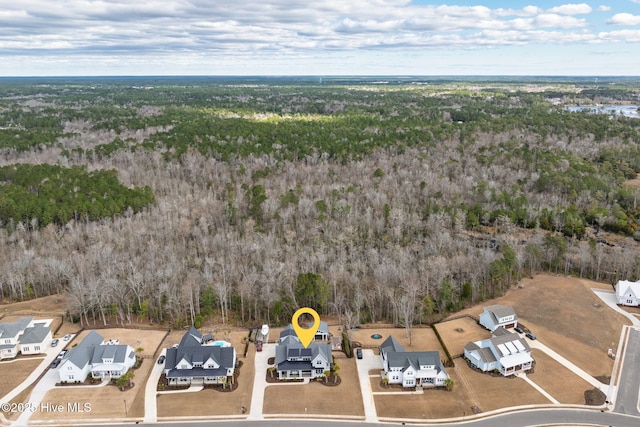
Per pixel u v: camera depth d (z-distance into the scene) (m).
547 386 75.81
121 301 98.94
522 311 98.62
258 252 115.62
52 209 134.00
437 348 86.69
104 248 115.12
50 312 100.12
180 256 118.25
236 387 75.94
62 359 81.81
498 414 69.94
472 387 75.75
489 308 92.81
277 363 78.75
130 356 80.62
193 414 69.81
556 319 95.56
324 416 69.69
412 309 92.69
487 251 114.38
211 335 89.06
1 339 83.25
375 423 68.44
